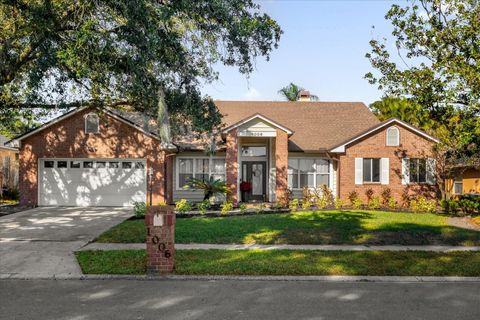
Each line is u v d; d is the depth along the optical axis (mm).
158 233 8992
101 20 13641
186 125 19203
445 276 8906
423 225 15477
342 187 23344
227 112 28203
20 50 15156
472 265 9758
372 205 21156
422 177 23531
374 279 8680
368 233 13820
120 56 13539
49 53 13477
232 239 12914
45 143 21938
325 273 9031
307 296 7535
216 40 14922
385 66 17297
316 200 22391
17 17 13625
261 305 7016
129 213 19484
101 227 15320
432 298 7461
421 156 23375
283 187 22891
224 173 25203
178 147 23125
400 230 14320
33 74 14047
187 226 15195
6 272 9164
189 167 25219
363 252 11211
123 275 8852
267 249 11578
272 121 22688
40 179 22016
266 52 14828
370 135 23453
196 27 14633
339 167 23516
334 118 27969
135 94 15711
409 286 8258
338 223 15727
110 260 10016
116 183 22047
